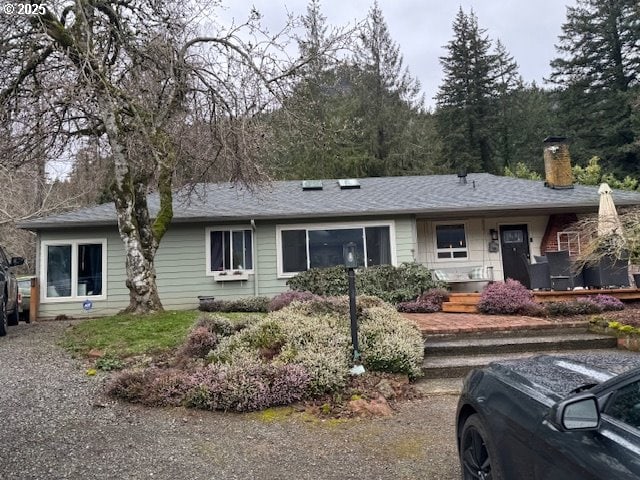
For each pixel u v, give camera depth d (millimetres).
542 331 7977
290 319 7105
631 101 26875
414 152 26484
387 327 6914
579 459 2109
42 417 4914
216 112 10273
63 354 7371
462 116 33156
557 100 33062
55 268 13031
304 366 5691
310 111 11055
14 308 10828
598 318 8086
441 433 4582
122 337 7797
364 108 26109
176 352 6914
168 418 5004
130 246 9648
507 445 2713
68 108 9273
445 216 13938
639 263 9477
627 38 30516
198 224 13359
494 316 9102
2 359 7125
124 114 10172
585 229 11062
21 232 23828
